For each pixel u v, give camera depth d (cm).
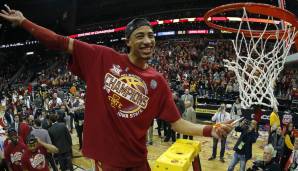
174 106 174
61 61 3062
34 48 3534
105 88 156
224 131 163
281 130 823
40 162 512
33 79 3012
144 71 165
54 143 712
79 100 1263
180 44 2495
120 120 154
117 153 153
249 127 715
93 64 159
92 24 3331
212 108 1439
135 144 157
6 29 3428
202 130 167
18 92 2039
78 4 3281
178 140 485
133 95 157
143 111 159
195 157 483
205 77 1723
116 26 3219
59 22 3372
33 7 3206
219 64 1928
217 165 888
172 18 2930
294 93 1345
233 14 2259
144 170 165
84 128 160
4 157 512
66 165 729
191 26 2884
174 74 1942
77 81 2088
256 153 1008
